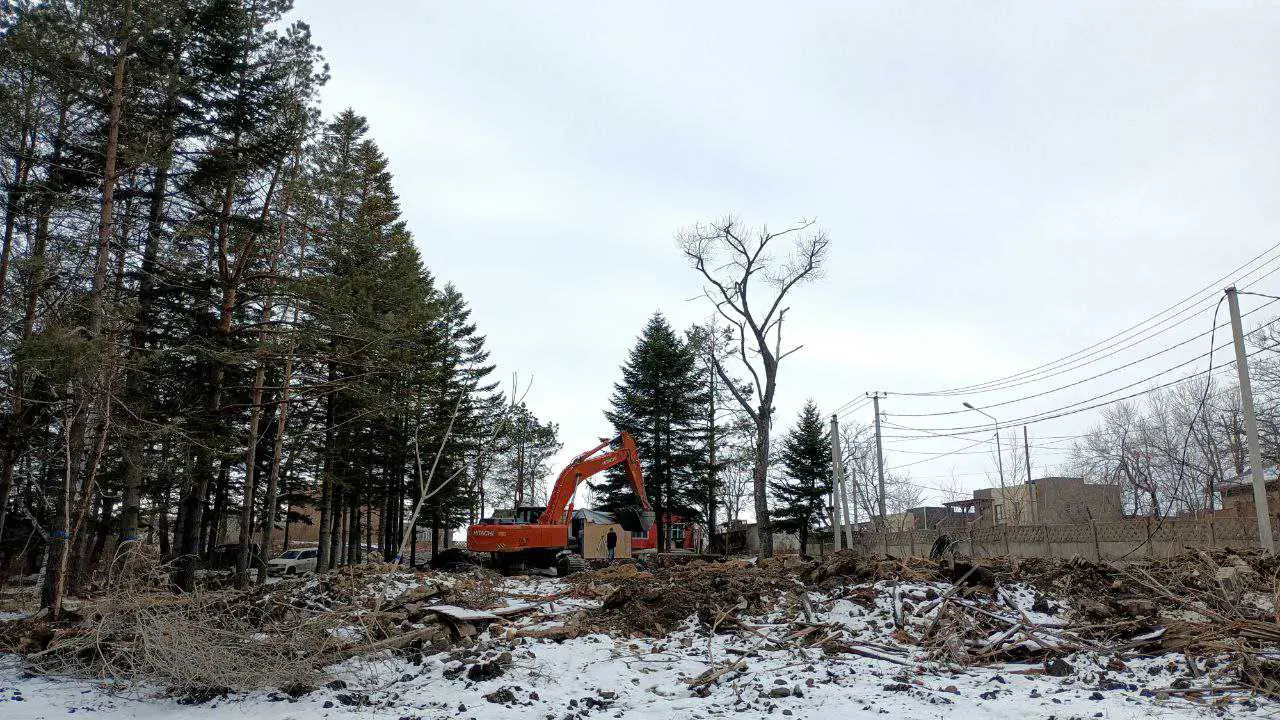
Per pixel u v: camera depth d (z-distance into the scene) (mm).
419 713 7727
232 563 36531
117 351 14477
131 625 9906
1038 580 13625
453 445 35438
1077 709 7273
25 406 17250
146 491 22062
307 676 8859
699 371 43688
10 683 9539
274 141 19672
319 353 21250
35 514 22797
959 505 60781
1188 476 45125
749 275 30125
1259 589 12922
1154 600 11992
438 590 13930
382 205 30297
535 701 8117
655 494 42500
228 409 18844
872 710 7375
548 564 27844
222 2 18547
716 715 7453
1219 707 7316
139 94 17328
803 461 48688
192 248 20188
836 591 13523
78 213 16859
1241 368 20312
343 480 27906
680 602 12953
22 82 17297
